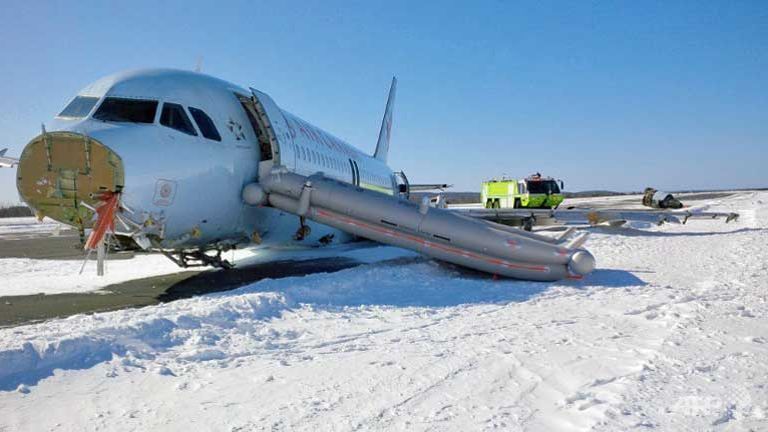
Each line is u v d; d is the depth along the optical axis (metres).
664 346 5.16
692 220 29.56
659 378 4.17
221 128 10.12
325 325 6.23
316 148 14.69
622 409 3.50
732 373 4.30
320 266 13.41
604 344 5.31
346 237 18.31
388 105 30.42
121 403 3.73
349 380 4.22
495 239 10.12
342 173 17.34
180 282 10.94
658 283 9.77
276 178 10.78
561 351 5.05
